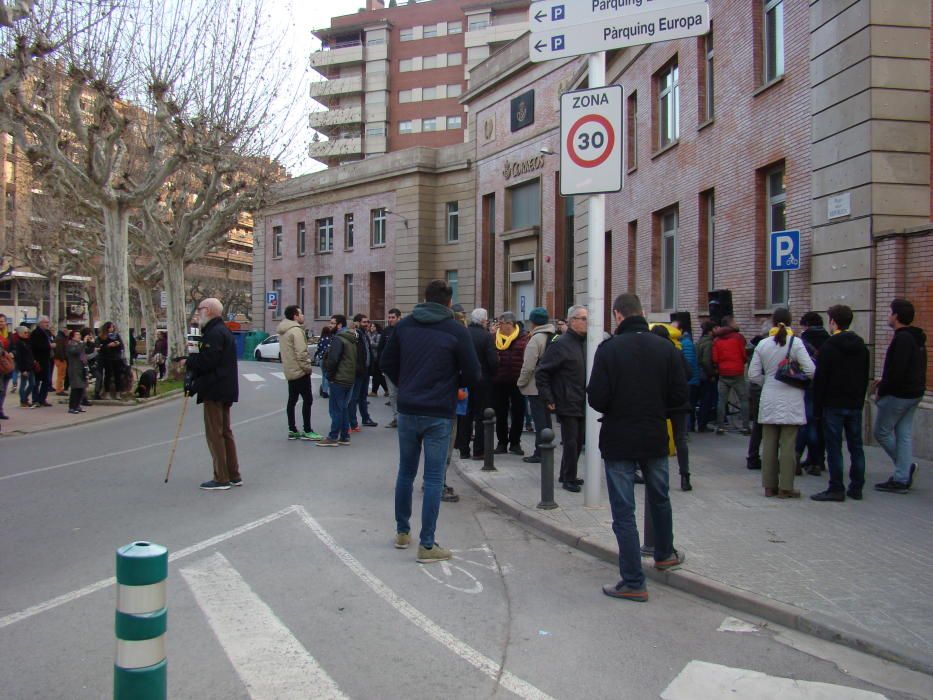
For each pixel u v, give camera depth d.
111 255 19.03
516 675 4.03
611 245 23.17
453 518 7.64
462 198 37.53
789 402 7.79
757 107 14.12
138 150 22.81
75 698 3.65
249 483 9.05
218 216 24.80
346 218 44.84
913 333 8.09
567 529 6.87
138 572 2.74
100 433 13.69
